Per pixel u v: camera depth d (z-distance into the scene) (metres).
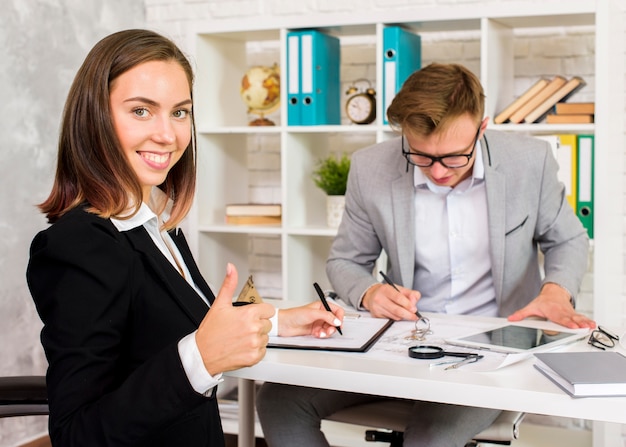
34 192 3.20
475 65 3.37
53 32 3.28
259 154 3.75
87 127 1.29
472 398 1.31
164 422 1.16
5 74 3.05
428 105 1.91
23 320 3.18
